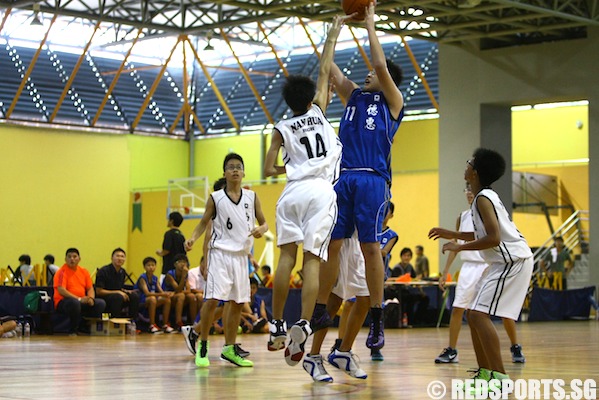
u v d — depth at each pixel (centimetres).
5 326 1239
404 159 2655
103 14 2247
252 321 1389
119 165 2928
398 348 991
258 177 2933
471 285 782
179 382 585
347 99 619
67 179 2820
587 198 2323
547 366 734
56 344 1062
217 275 730
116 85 2981
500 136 2073
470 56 2066
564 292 1861
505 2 1670
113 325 1302
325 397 500
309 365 592
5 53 2830
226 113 3039
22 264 1750
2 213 2689
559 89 1955
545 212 2267
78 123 2875
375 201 585
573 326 1574
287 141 566
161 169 3036
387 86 591
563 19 1912
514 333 777
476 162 578
